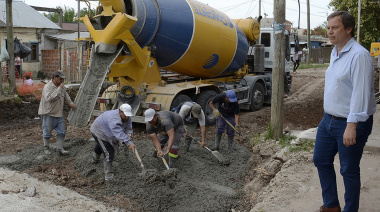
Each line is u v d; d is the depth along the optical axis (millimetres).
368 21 21484
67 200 4906
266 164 6121
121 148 6918
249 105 11188
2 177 5613
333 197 3547
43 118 6590
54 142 7648
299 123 9016
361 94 2984
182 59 8859
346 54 3131
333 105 3234
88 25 7484
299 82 19062
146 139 7969
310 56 35594
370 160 5508
